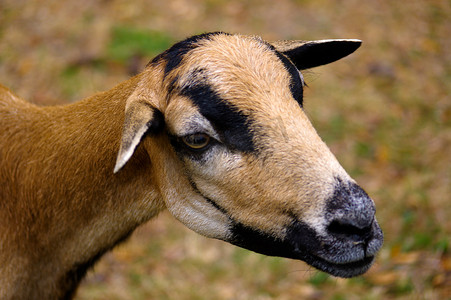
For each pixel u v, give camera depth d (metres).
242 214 5.50
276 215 5.30
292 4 15.82
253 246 5.71
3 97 6.88
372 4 16.20
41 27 14.43
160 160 5.84
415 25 15.74
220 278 10.09
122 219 6.47
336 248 5.10
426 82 14.11
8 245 6.51
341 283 9.75
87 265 6.88
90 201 6.37
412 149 12.33
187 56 5.61
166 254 10.48
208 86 5.38
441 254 9.62
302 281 9.93
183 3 15.48
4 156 6.57
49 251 6.66
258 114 5.28
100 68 13.44
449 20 16.03
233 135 5.28
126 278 10.09
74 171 6.29
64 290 6.96
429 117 13.13
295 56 6.42
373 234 5.17
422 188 11.14
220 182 5.47
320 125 12.73
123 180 6.25
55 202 6.43
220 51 5.62
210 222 5.79
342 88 13.67
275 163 5.19
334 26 15.16
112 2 15.30
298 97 5.66
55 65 13.44
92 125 6.23
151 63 5.89
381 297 9.31
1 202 6.54
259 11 15.44
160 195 6.30
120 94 6.13
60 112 6.57
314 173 5.11
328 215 5.04
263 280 10.01
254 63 5.57
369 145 12.43
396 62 14.58
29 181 6.46
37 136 6.53
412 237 10.18
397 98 13.61
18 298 6.68
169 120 5.45
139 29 14.39
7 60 13.59
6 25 14.48
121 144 5.00
